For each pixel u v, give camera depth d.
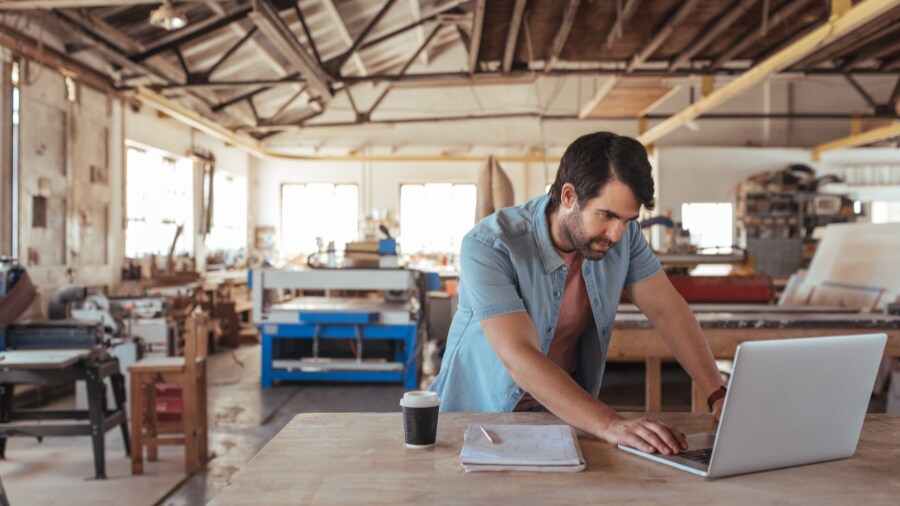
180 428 3.83
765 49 6.82
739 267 7.91
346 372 6.00
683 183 12.88
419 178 13.53
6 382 3.61
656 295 1.78
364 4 8.29
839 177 12.71
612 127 13.03
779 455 1.21
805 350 1.17
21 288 4.27
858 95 13.18
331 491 1.10
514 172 13.23
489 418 1.56
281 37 5.82
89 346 4.20
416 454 1.30
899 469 1.23
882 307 4.85
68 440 4.29
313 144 13.00
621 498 1.07
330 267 6.29
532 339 1.50
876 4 4.37
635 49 6.89
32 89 5.79
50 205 6.09
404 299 6.40
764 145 13.23
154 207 9.18
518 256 1.60
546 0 5.57
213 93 9.32
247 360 7.43
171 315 6.02
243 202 12.97
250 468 1.21
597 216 1.40
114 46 6.50
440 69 12.71
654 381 3.10
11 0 4.77
